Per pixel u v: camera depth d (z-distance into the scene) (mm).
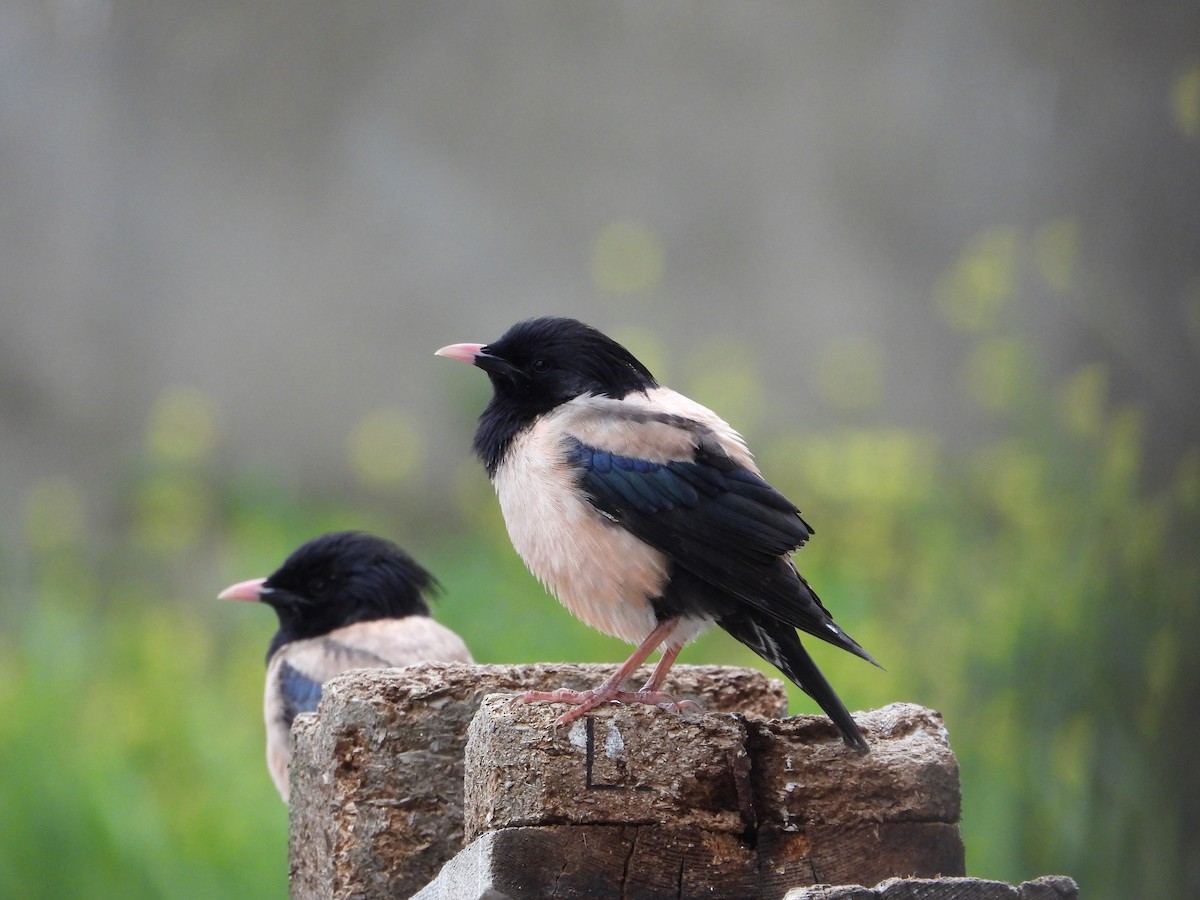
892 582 12398
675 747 5008
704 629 6125
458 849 5715
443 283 18812
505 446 6508
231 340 18688
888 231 18844
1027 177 18125
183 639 14023
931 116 18797
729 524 5973
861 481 12969
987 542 11969
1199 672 9875
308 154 19000
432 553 14930
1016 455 11773
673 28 19109
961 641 10688
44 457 18234
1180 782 9711
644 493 6039
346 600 9109
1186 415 14500
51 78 18906
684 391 18156
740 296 18812
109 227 18812
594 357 6598
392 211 18922
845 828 5113
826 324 18688
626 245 15758
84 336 18578
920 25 18844
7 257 18547
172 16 18953
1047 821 9766
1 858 10766
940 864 5164
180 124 18969
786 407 18391
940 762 5234
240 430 18406
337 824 5711
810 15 19031
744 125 19062
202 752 11984
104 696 12453
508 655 11891
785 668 5891
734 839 5000
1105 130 17531
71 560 16016
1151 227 16703
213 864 10875
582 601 6289
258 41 18953
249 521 15500
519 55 19047
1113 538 10344
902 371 18453
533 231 18922
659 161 19031
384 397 18547
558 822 4891
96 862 10844
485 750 5004
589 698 5332
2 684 12289
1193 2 17156
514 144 19016
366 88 19016
